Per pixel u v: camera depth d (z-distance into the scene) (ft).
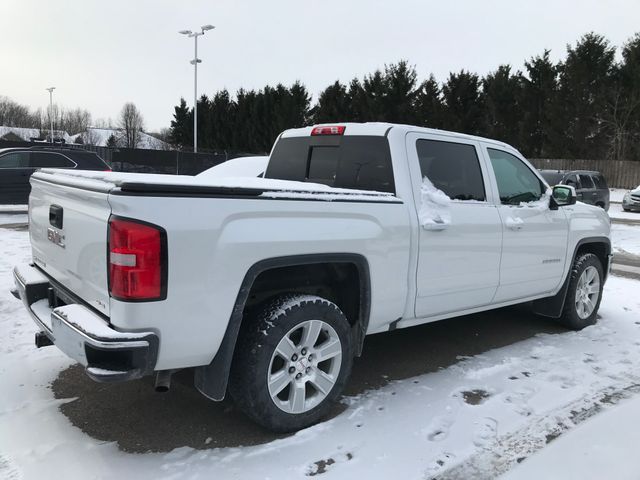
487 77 135.85
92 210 9.11
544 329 18.35
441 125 131.75
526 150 128.88
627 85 118.11
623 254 37.93
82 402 11.76
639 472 9.47
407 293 12.46
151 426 10.82
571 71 119.65
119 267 8.43
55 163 45.83
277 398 10.35
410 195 12.64
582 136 120.37
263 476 9.20
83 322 8.87
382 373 13.99
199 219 8.93
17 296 12.76
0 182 43.50
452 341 16.79
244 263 9.47
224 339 9.53
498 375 13.99
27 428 10.57
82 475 9.07
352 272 11.78
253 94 169.27
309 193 10.50
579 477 9.30
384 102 134.82
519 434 10.85
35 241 12.49
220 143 175.83
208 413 11.44
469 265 13.83
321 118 151.64
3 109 326.44
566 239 17.31
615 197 99.76
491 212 14.46
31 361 13.82
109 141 227.20
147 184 8.48
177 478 9.07
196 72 108.99
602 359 15.40
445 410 11.85
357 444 10.32
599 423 11.25
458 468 9.60
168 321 8.78
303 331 10.61
